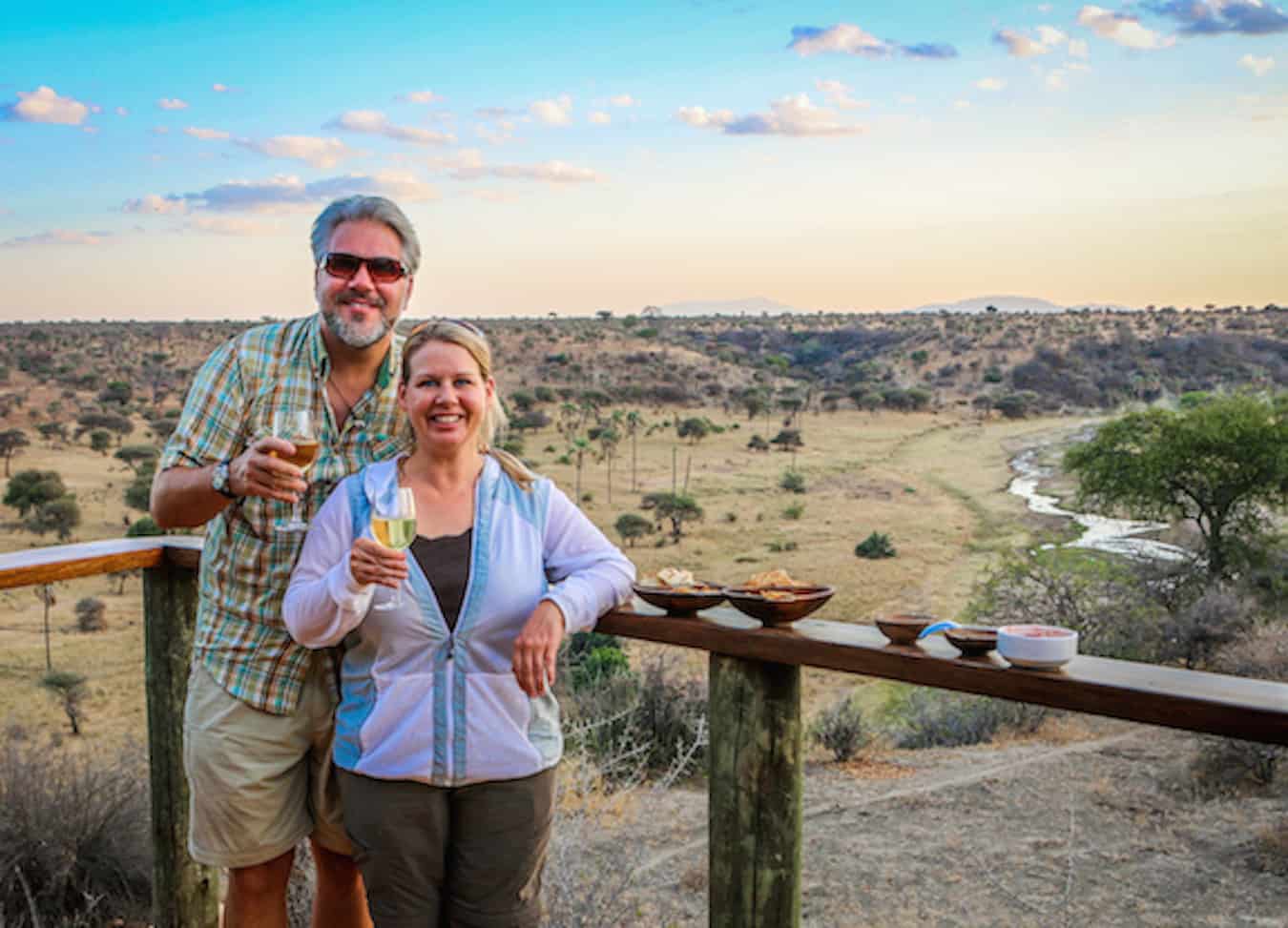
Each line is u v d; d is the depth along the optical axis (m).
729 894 1.82
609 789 4.11
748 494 72.12
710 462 87.62
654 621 1.84
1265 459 25.39
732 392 129.38
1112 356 138.50
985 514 59.69
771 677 1.76
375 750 1.70
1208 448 26.14
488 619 1.70
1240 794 6.54
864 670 1.59
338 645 1.94
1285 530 26.19
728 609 1.92
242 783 1.91
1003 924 4.68
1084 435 94.75
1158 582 21.75
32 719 22.61
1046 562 18.75
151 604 2.54
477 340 1.77
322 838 2.06
